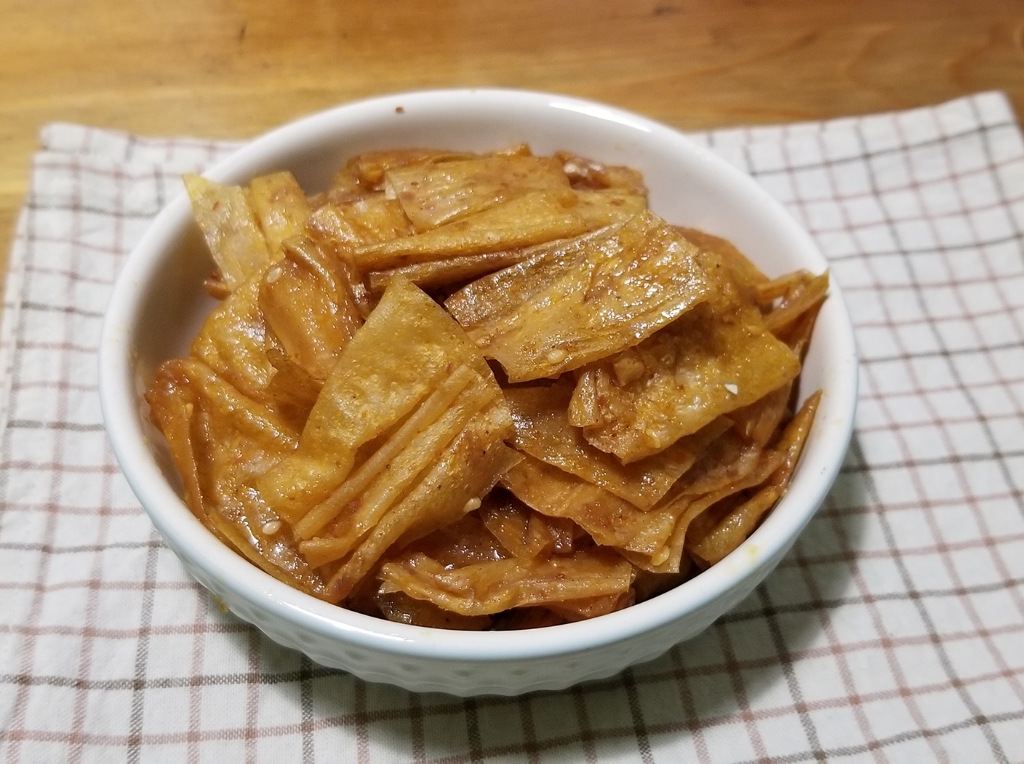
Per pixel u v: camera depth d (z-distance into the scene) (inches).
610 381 5.8
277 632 5.5
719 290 6.2
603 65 11.7
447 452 5.5
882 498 8.1
